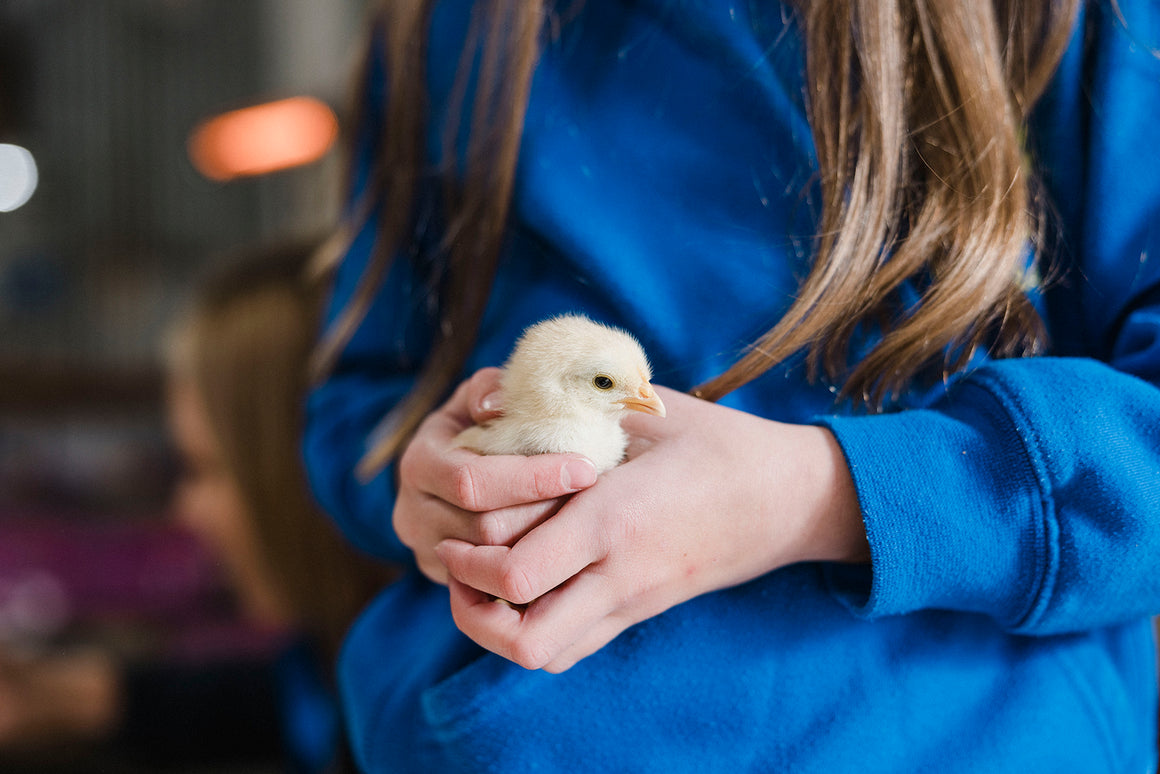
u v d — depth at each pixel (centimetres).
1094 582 97
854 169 115
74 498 474
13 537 412
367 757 130
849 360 114
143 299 618
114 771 320
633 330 123
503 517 93
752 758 107
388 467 147
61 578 379
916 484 97
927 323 106
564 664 96
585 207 130
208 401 267
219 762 326
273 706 326
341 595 265
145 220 617
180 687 322
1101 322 119
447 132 152
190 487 322
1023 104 117
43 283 595
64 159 600
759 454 99
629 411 106
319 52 652
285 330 264
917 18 115
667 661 109
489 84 144
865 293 108
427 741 117
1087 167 118
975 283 105
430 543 104
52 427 502
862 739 107
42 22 586
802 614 111
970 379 108
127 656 337
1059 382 103
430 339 164
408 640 135
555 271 133
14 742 314
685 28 130
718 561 96
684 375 119
